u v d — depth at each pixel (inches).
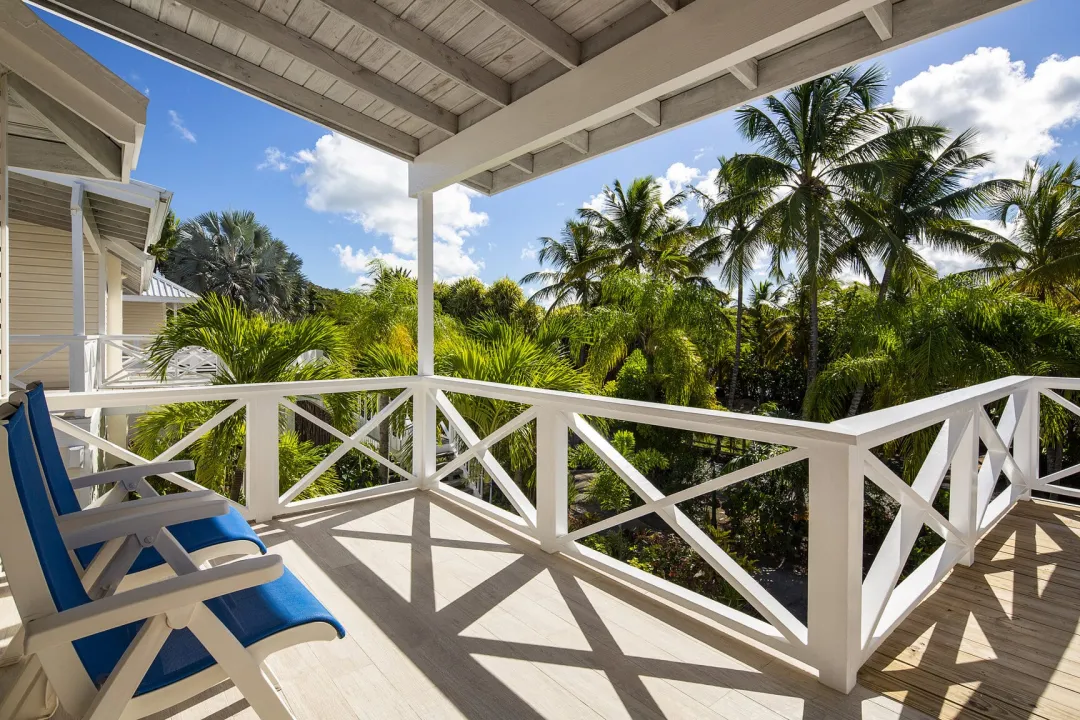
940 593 88.4
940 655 71.7
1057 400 131.7
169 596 38.5
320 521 121.3
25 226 285.9
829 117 544.1
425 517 124.3
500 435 117.1
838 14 69.3
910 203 574.2
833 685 65.1
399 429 212.7
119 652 44.5
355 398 207.5
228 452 191.0
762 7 74.7
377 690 64.9
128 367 351.9
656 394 578.2
